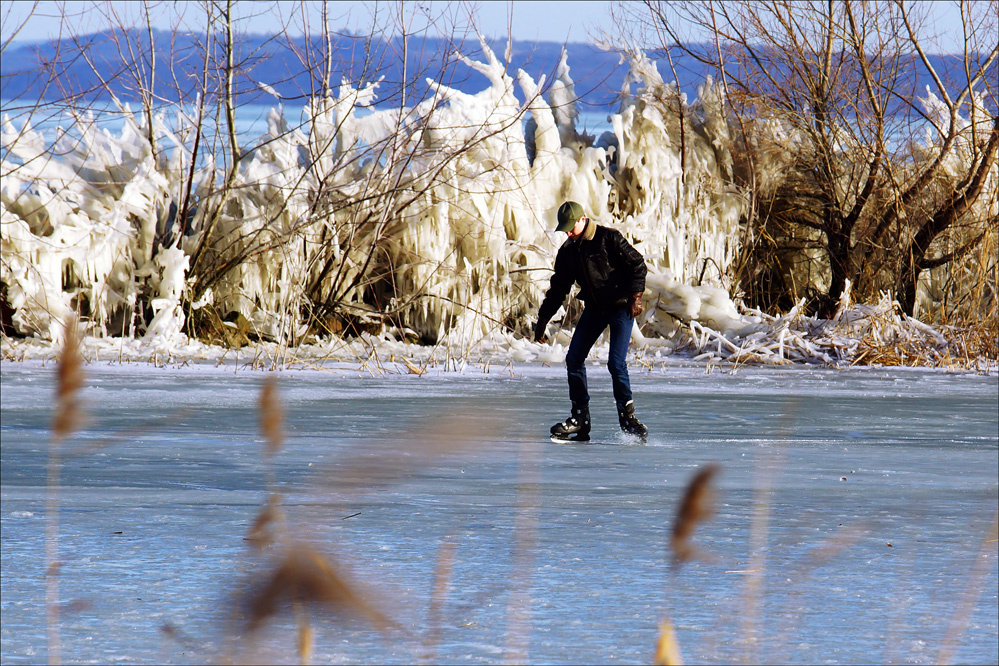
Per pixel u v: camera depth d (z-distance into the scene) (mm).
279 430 2828
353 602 2066
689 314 40531
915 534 13352
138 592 10195
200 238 39312
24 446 20375
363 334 39188
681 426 24266
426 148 41062
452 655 8273
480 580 10828
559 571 11305
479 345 38938
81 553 11938
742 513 14719
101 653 8289
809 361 37219
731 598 10234
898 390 30844
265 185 40531
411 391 28906
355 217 40031
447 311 40656
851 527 13680
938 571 11391
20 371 31594
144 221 39688
